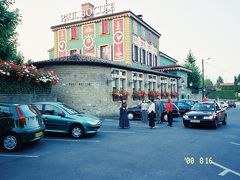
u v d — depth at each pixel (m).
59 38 34.50
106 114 20.19
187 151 8.41
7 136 8.30
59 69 19.20
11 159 7.32
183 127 15.05
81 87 19.17
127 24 29.84
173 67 36.38
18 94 14.09
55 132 12.14
